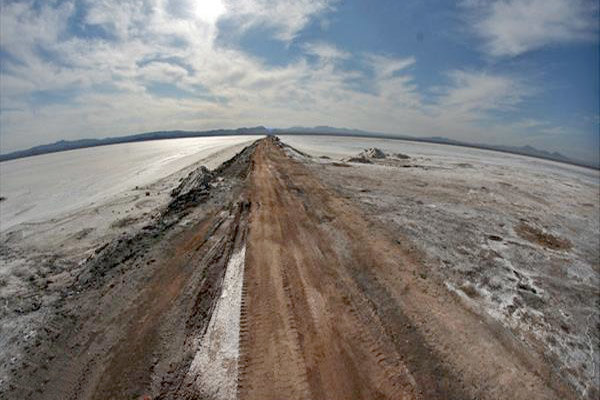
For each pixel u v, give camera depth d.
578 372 3.88
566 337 4.55
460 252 7.16
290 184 13.87
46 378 3.62
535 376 3.74
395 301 5.09
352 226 8.52
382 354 3.90
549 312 5.15
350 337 4.19
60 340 4.23
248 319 4.53
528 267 6.77
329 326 4.39
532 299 5.48
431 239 7.81
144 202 12.99
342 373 3.59
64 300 5.28
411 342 4.14
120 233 9.41
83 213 12.22
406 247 7.22
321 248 7.05
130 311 4.78
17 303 5.49
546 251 7.81
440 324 4.56
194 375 3.55
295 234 7.88
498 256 7.16
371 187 13.80
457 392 3.41
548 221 10.62
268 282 5.55
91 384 3.50
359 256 6.68
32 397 3.38
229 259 6.45
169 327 4.39
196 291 5.27
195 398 3.26
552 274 6.56
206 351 3.91
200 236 7.71
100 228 10.14
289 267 6.12
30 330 4.49
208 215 9.39
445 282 5.78
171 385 3.43
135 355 3.89
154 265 6.22
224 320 4.51
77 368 3.73
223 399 3.24
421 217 9.59
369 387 3.41
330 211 9.86
